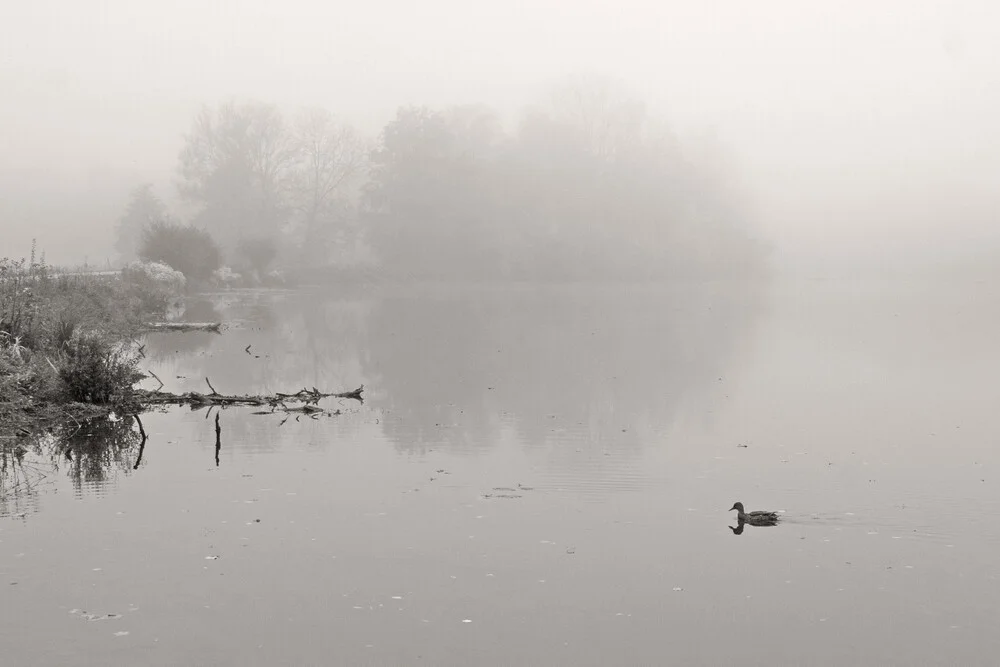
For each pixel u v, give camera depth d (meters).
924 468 13.40
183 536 9.91
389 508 11.08
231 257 87.25
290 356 27.86
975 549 9.64
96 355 17.91
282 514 10.79
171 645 7.25
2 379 16.28
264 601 8.16
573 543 9.82
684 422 17.19
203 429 16.08
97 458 13.70
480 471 13.09
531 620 7.80
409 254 90.50
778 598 8.32
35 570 8.84
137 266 56.12
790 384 22.30
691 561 9.27
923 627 7.67
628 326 39.69
